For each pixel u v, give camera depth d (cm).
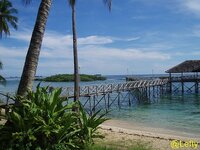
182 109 3484
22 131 805
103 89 3409
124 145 1156
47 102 850
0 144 809
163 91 5819
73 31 1559
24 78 898
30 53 904
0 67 3291
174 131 1992
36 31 911
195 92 5603
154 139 1345
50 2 933
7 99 1820
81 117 956
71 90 2803
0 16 3600
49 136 819
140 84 4397
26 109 841
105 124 2178
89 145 915
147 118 2730
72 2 1490
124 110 3431
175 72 5450
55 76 10656
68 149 840
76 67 1562
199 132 1962
